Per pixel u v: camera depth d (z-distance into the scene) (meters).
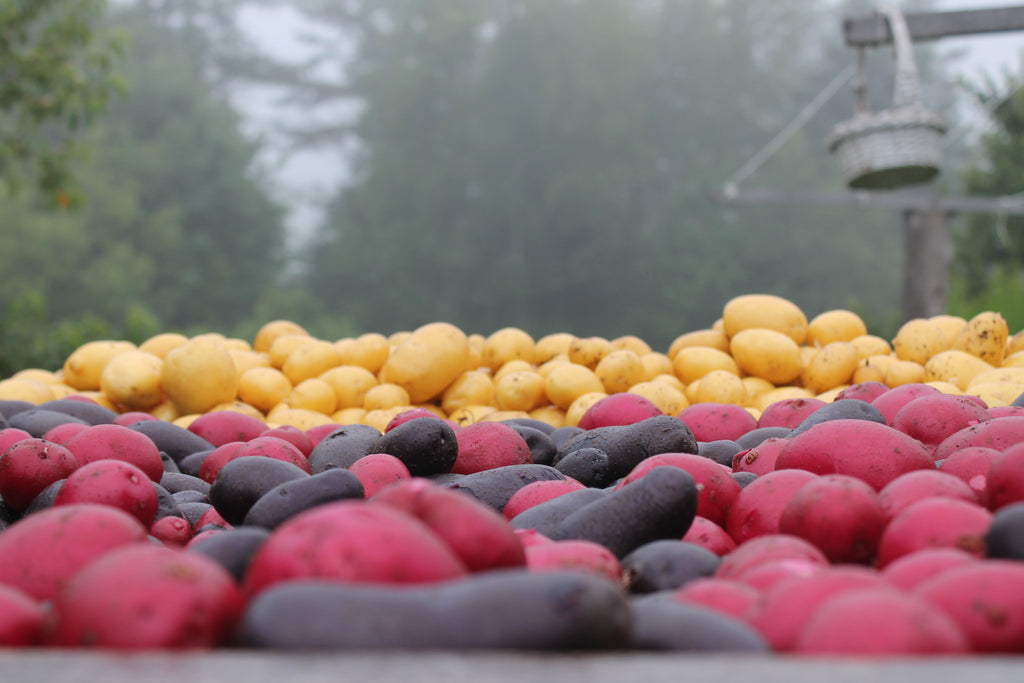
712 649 0.87
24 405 2.86
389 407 3.37
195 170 40.47
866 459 1.60
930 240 8.55
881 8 5.45
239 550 1.18
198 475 2.23
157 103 41.84
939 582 0.93
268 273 41.84
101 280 34.03
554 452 2.18
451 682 0.68
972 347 3.38
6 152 10.33
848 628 0.81
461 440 2.04
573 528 1.40
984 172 14.10
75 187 10.68
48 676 0.69
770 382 3.62
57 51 9.95
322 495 1.43
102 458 1.84
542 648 0.80
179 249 38.41
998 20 5.46
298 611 0.81
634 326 38.50
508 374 3.52
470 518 1.07
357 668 0.70
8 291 31.81
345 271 41.28
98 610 0.85
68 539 1.13
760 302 3.84
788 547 1.19
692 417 2.57
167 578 0.86
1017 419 1.75
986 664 0.70
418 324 39.78
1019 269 13.41
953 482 1.41
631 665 0.70
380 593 0.83
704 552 1.31
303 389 3.42
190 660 0.71
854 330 3.88
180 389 3.30
